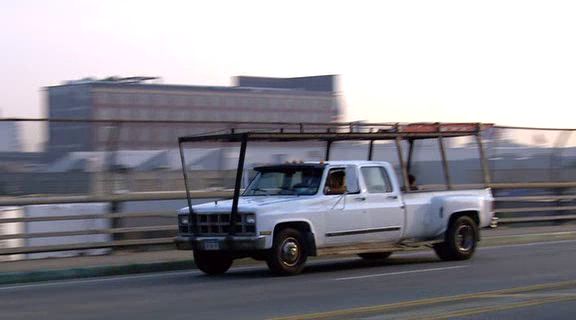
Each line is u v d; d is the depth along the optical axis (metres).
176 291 13.70
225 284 14.59
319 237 15.90
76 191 19.00
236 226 15.38
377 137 17.09
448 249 17.86
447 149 24.80
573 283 13.70
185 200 20.84
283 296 12.72
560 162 28.17
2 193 17.95
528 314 10.61
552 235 24.11
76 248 18.84
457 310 10.94
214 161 21.27
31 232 18.67
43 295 13.55
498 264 17.08
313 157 22.27
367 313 10.80
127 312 11.37
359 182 16.61
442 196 17.84
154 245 20.14
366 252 16.78
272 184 16.73
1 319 10.89
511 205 26.80
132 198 19.80
